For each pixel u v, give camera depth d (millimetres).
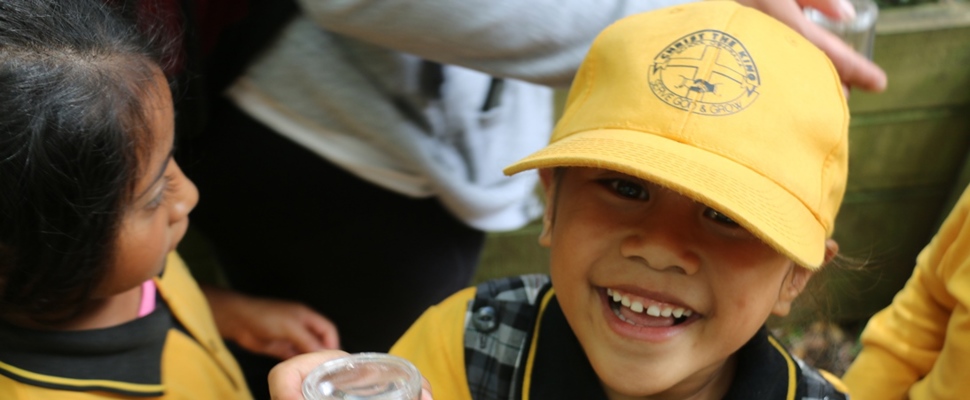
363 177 912
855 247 1588
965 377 771
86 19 701
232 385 884
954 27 1398
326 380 605
